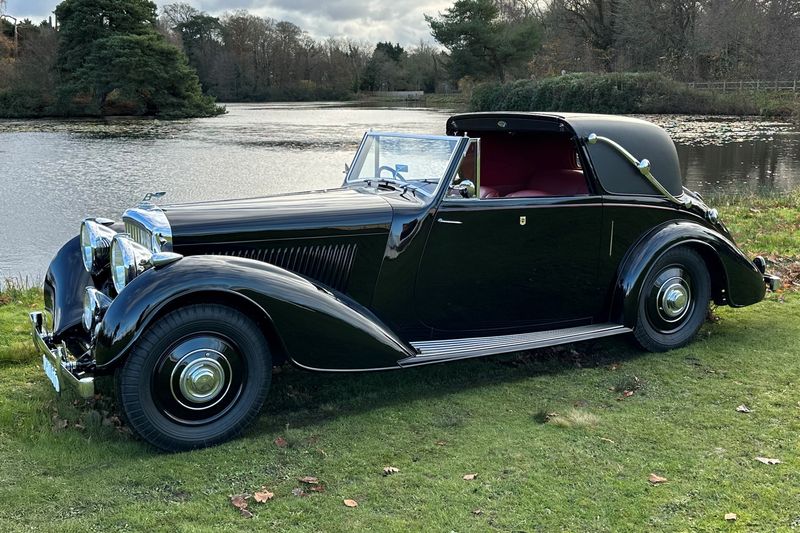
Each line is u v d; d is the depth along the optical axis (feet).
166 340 10.96
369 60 365.61
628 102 161.58
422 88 363.76
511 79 217.56
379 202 13.87
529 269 14.87
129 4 186.50
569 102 166.81
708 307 16.99
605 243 15.43
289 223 12.99
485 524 9.28
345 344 12.16
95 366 11.06
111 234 14.46
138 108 189.88
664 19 194.49
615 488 10.19
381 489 10.18
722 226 17.34
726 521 9.36
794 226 32.60
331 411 13.04
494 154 17.57
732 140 97.66
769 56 175.63
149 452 11.28
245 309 11.68
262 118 176.35
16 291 24.09
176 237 12.26
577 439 11.76
